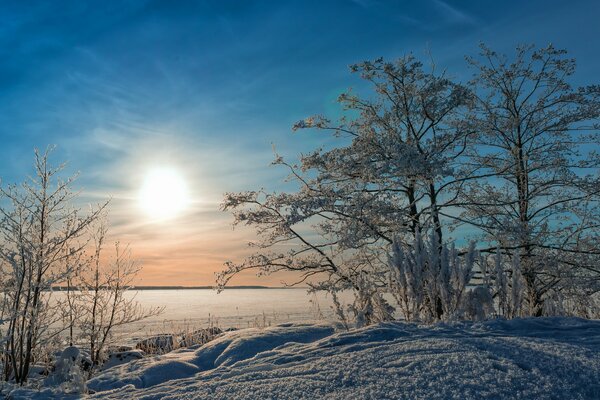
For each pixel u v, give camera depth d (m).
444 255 6.97
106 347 9.03
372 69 11.15
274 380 3.92
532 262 11.39
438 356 4.07
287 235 11.76
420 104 11.20
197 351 6.93
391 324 5.97
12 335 6.83
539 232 11.73
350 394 3.39
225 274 11.73
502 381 3.45
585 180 11.90
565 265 11.73
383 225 11.19
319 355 4.70
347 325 7.19
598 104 11.97
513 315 6.88
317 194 11.21
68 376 6.21
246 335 6.89
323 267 11.70
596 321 5.90
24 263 7.23
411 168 10.15
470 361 3.88
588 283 11.50
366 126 11.77
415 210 11.41
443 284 6.84
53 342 8.28
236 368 4.70
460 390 3.33
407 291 7.03
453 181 11.24
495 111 13.05
